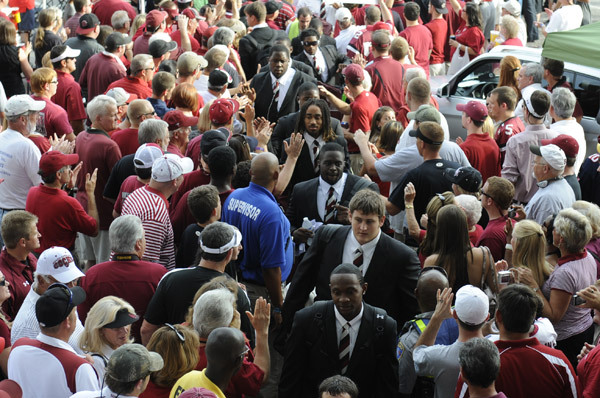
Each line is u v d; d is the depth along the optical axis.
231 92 10.24
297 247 6.99
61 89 10.14
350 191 6.66
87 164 7.71
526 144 8.34
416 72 10.00
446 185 7.09
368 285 5.65
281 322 6.02
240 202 6.26
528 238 5.84
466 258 5.70
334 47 12.34
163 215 6.39
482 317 4.60
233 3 14.71
